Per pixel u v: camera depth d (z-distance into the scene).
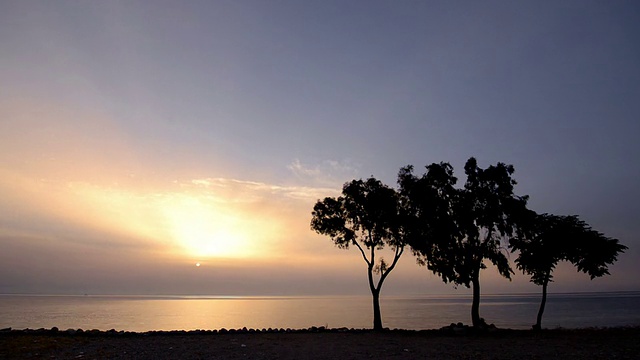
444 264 32.31
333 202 34.53
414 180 33.19
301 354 18.28
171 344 20.08
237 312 127.62
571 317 96.25
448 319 91.50
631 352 18.56
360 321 83.19
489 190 32.25
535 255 30.62
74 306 156.62
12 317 83.81
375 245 33.25
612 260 29.64
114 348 18.72
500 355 18.17
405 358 17.47
